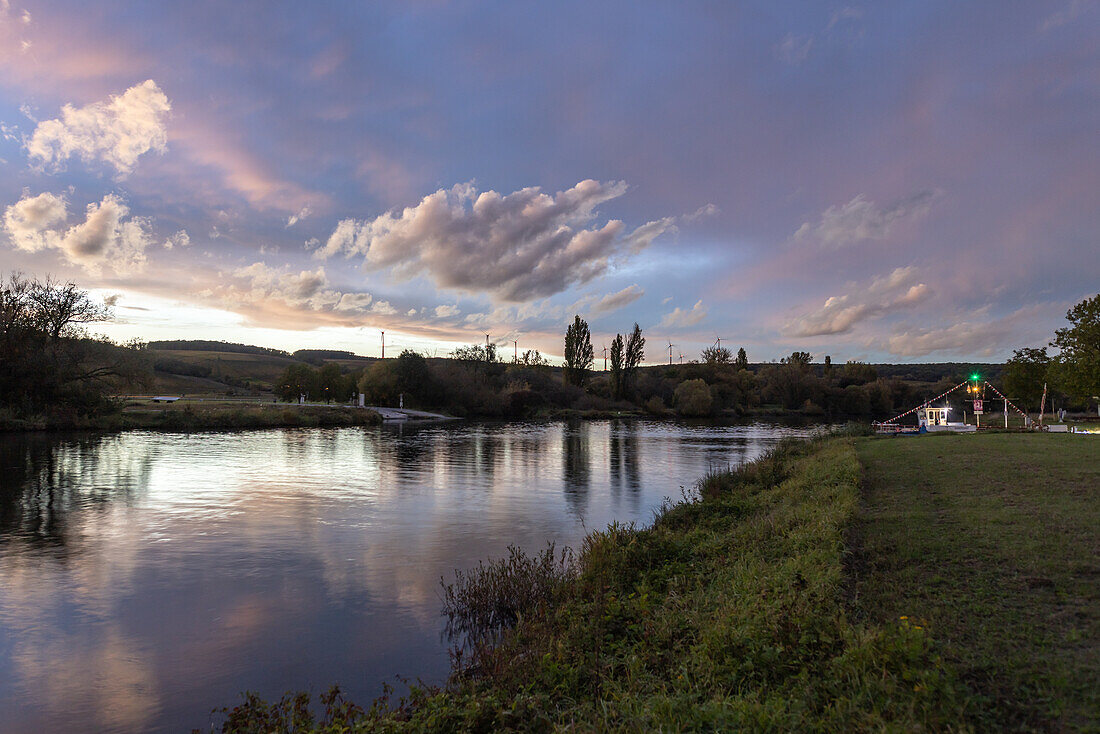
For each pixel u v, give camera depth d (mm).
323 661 8359
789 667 5504
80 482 24672
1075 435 28766
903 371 191375
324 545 14852
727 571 9414
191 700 7398
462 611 10078
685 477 27859
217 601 10805
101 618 10039
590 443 47469
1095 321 34531
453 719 5504
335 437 50375
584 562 11508
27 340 48031
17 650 8820
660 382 126688
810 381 117062
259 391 126750
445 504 20594
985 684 4883
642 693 5648
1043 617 6156
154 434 48938
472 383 100250
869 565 8461
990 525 10023
